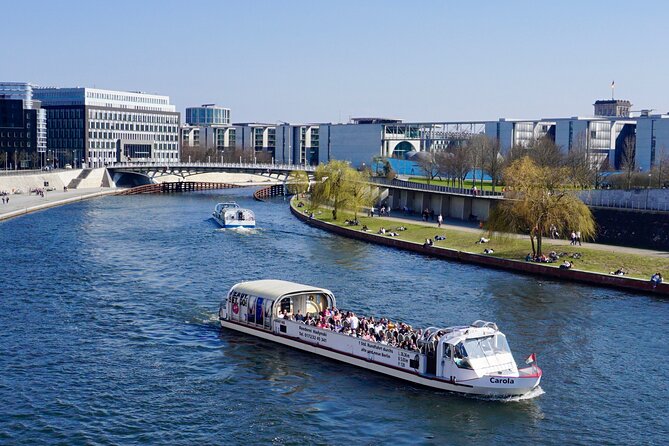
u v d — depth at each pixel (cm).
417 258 13312
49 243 14375
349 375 6975
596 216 14562
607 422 5969
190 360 7300
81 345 7688
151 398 6353
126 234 16050
